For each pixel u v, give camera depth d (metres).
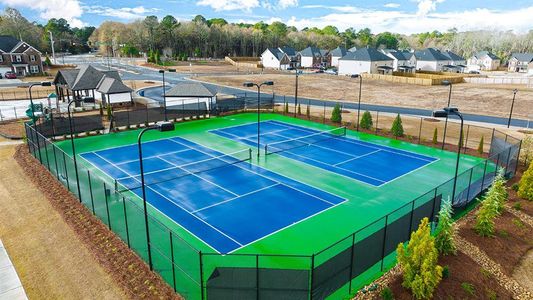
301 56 134.00
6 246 15.80
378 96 64.00
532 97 62.91
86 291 12.98
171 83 75.50
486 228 16.20
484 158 29.25
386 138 35.25
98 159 28.08
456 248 15.15
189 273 13.84
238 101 48.53
